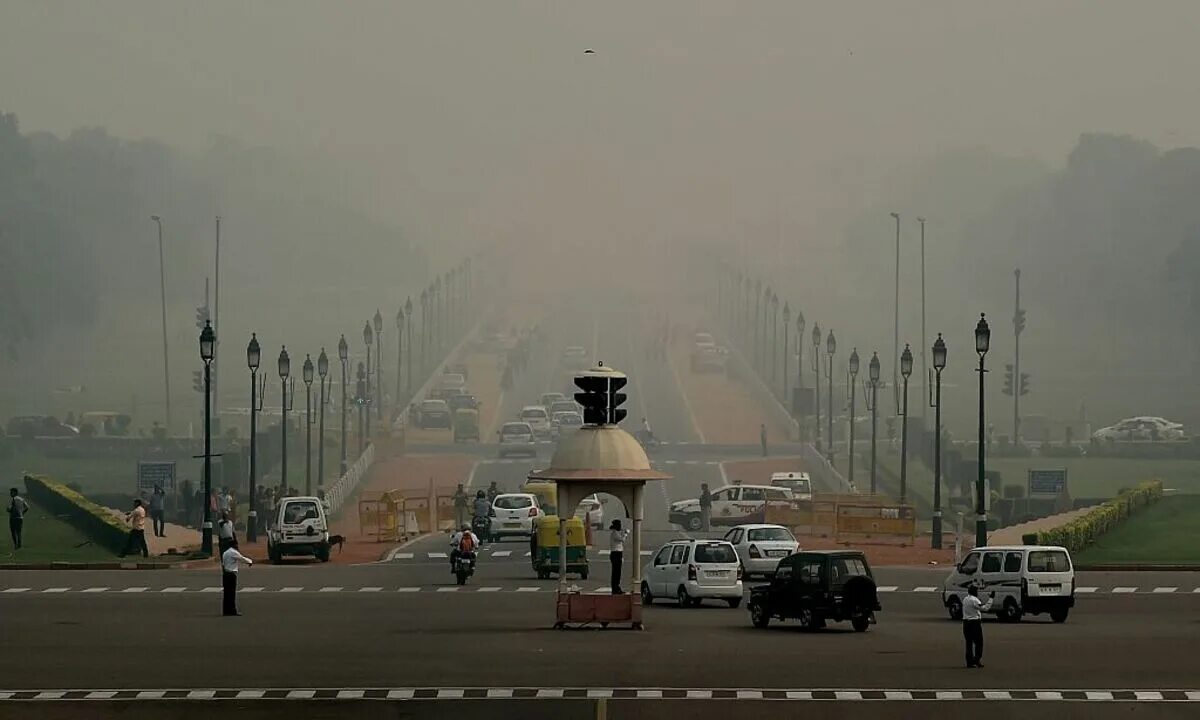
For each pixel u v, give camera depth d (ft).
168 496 526.16
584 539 376.68
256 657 227.61
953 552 439.22
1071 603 282.77
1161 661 225.15
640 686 200.34
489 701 190.29
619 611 267.39
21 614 289.12
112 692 197.26
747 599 332.80
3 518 487.20
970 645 218.59
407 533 503.61
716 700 190.49
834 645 244.01
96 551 422.82
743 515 524.93
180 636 254.27
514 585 352.69
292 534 408.05
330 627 267.18
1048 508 542.57
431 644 243.19
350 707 187.32
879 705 187.93
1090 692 197.26
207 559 408.05
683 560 318.24
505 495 481.46
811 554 267.18
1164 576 375.25
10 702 190.80
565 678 206.69
